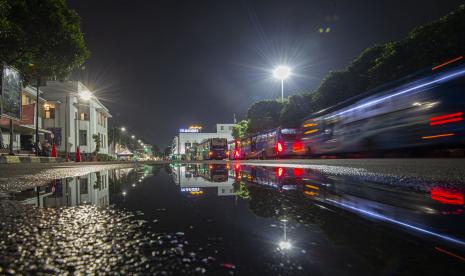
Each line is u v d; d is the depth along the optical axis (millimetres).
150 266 1020
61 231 1517
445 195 2902
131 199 2746
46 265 1027
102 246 1252
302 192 3197
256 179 5043
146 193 3219
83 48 15672
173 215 1955
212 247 1245
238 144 39062
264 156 28219
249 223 1718
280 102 46031
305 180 4711
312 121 21562
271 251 1193
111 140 85625
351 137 16391
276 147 24609
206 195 2992
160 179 5359
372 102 14773
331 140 18578
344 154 18422
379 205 2348
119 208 2246
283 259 1100
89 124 48750
